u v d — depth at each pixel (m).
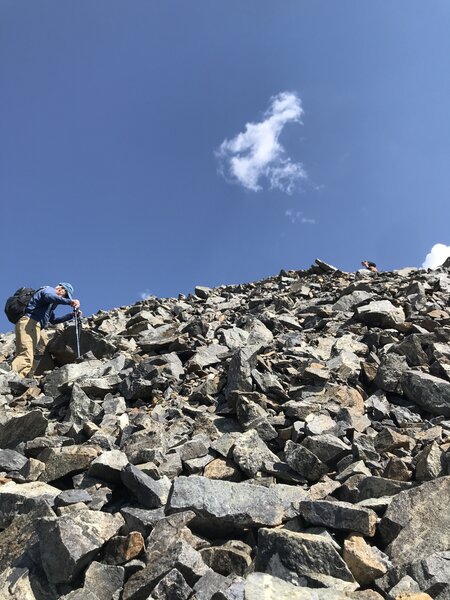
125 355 7.00
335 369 5.43
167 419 4.89
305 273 12.73
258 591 2.38
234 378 5.17
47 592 2.80
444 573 2.53
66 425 4.84
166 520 3.04
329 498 3.39
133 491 3.42
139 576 2.71
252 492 3.25
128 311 10.80
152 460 3.90
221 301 11.36
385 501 3.18
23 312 7.36
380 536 3.00
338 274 11.66
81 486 3.66
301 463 3.70
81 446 4.07
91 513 3.14
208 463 3.95
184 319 9.45
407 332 6.65
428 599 2.35
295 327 7.60
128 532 3.10
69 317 7.80
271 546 2.77
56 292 7.61
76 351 7.51
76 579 2.82
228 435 4.20
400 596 2.37
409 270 11.34
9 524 3.37
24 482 3.82
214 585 2.58
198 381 5.70
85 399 5.24
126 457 3.89
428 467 3.42
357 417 4.37
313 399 4.82
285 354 6.10
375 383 5.13
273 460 3.86
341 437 4.10
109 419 4.87
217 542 3.09
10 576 2.88
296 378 5.35
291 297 9.85
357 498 3.35
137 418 4.85
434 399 4.62
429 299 8.03
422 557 2.75
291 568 2.68
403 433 4.21
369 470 3.65
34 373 7.59
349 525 2.97
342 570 2.65
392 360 5.31
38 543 2.96
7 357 9.32
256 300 9.91
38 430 4.66
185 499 3.14
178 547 2.79
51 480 3.82
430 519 2.92
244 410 4.57
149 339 7.77
